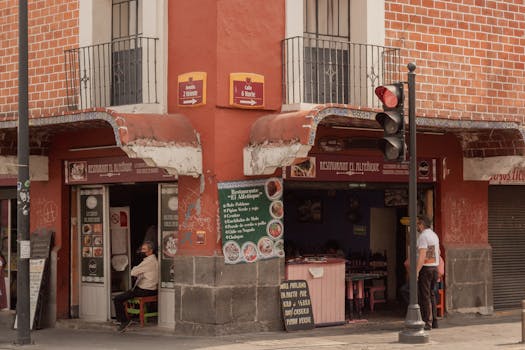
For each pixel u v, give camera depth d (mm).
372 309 16688
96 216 16000
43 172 16219
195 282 13773
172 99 14148
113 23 15508
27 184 13320
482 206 16672
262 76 14039
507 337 13750
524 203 17547
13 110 16594
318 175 14758
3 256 17719
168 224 14797
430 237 14414
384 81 15195
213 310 13531
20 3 13211
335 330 14422
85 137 15625
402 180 15797
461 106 16156
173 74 14148
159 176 14578
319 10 15195
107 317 15805
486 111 16469
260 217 14039
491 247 16703
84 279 16188
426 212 16375
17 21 16609
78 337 14445
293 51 14203
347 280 15352
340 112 12992
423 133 15906
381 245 17875
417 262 14359
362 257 17891
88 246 16125
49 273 16062
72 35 15617
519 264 17406
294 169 14461
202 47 13781
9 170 15750
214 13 13672
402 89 12617
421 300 14500
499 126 14859
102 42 15391
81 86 15336
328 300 14820
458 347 12680
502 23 16766
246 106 13844
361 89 15125
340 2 15375
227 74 13727
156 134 13211
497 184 17109
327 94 15055
